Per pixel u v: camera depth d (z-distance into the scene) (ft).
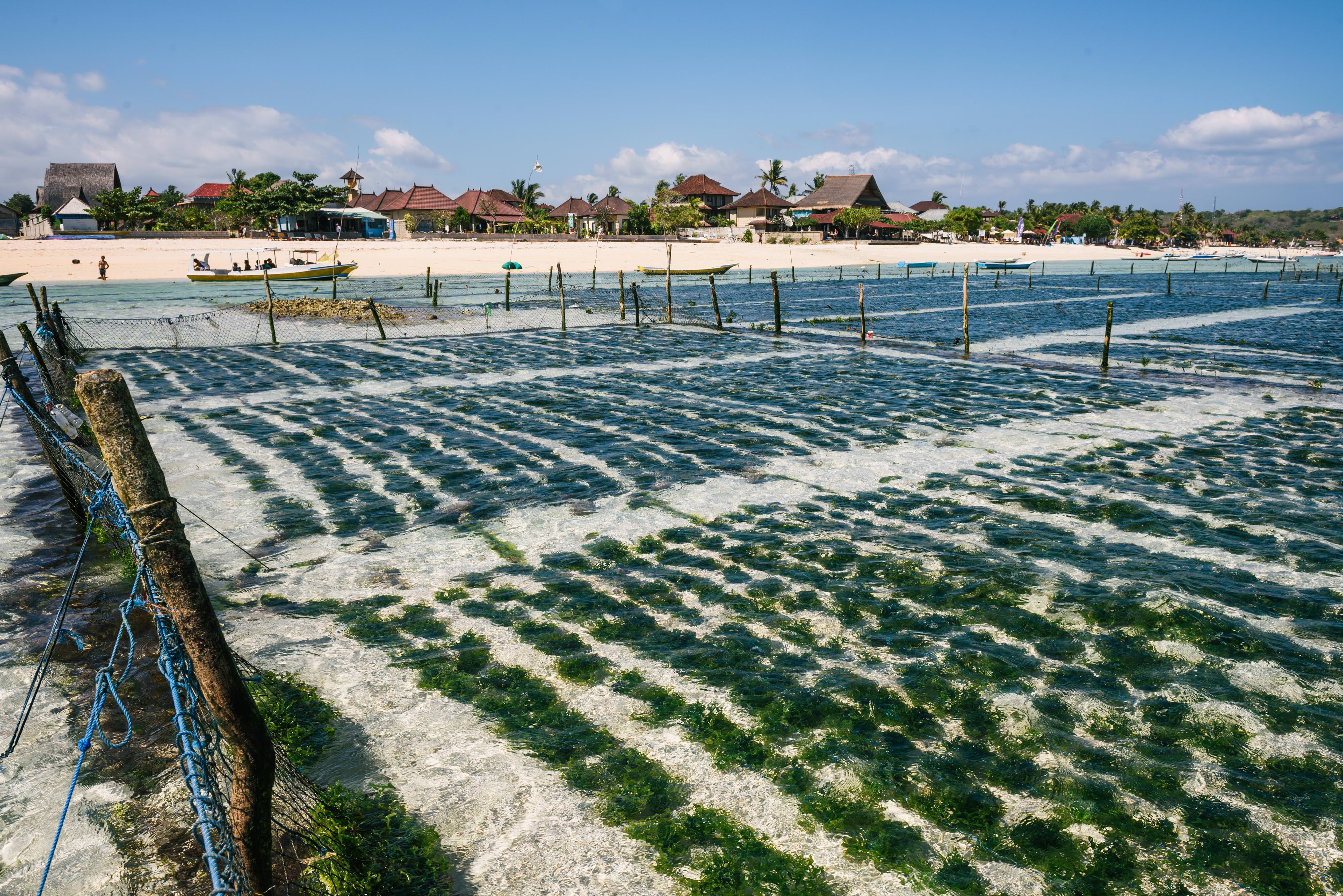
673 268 275.18
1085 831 21.58
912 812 22.26
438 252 291.99
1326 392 79.71
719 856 20.58
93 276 219.61
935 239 480.23
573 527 43.34
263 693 27.22
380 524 43.91
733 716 26.58
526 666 29.63
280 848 20.08
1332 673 29.35
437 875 19.84
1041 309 168.14
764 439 61.36
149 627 32.42
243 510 45.83
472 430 64.08
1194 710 27.02
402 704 27.20
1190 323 143.02
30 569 37.83
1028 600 34.86
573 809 22.30
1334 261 480.64
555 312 152.15
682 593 35.63
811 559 39.11
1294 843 21.22
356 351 106.32
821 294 199.93
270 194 303.07
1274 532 42.63
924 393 78.43
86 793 22.70
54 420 41.37
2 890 19.15
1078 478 51.67
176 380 85.05
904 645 31.24
